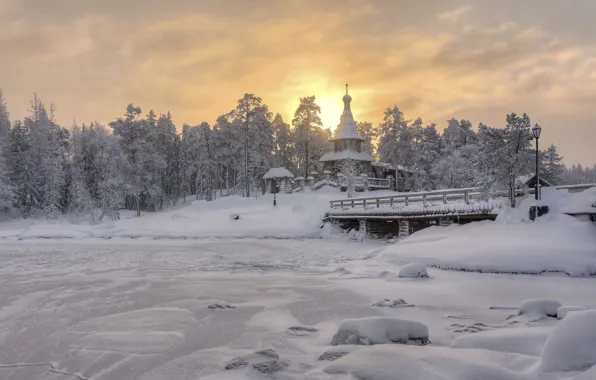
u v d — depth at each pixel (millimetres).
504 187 26781
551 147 56156
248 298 16391
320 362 7762
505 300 14805
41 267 26984
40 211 68438
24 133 74625
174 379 8164
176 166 89812
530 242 21359
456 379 5637
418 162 69188
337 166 70562
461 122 85938
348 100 74312
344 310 14016
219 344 10508
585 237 20844
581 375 4781
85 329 12195
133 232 49281
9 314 14273
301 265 26344
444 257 22375
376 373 6160
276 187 73438
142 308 14898
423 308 13922
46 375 8836
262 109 79438
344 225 44344
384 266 23938
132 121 67562
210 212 56438
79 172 73188
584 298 14672
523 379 5574
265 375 7102
